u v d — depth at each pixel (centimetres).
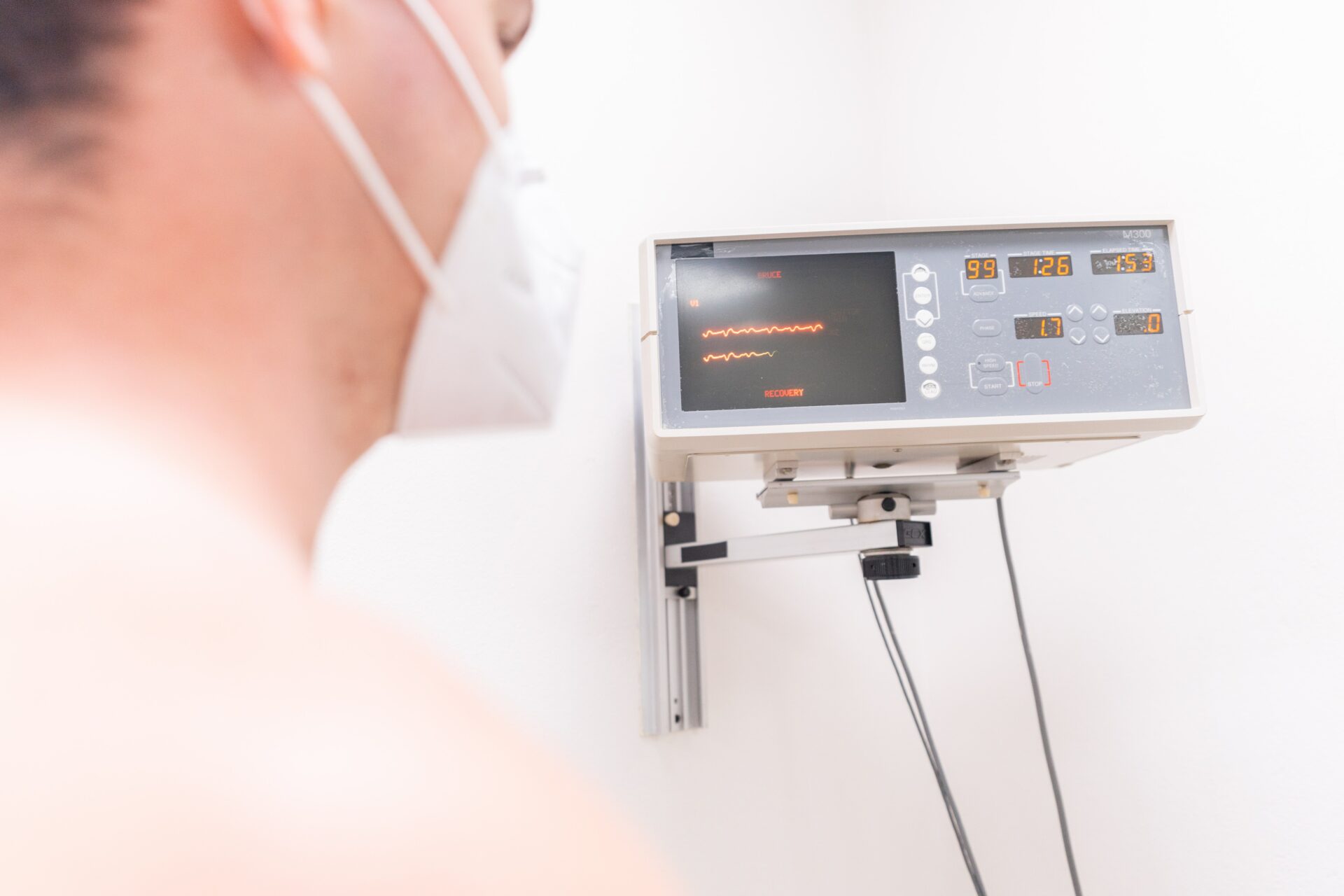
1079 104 129
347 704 17
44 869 13
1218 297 108
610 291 119
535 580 104
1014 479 88
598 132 121
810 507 135
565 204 116
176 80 20
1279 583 100
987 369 76
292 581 19
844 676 133
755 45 146
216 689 16
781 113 147
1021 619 119
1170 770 110
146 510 17
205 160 20
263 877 14
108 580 16
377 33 24
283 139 21
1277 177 104
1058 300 77
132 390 19
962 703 139
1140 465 116
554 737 102
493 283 31
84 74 19
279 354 21
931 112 154
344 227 23
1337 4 99
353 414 25
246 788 15
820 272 77
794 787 124
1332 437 97
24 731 14
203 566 17
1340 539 95
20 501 16
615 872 18
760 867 118
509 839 17
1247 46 108
